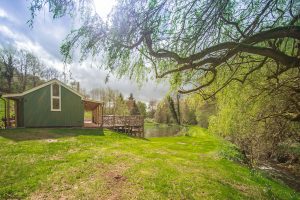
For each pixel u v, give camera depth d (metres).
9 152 11.12
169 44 3.70
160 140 23.98
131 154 11.93
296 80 5.79
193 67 3.51
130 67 3.78
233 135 14.22
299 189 10.97
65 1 2.90
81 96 22.44
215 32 3.84
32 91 20.11
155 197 6.79
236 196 7.37
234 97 8.09
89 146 13.81
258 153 12.21
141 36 3.28
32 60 44.53
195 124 46.28
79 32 3.10
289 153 13.70
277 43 3.78
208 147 17.88
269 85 6.85
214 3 3.29
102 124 24.00
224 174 9.62
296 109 7.09
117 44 3.17
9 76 42.22
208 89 5.61
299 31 3.13
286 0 3.82
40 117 20.44
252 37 3.28
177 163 10.62
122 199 6.66
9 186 7.24
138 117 28.06
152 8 3.20
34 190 7.10
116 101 46.97
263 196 7.91
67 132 18.69
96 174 8.52
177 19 3.47
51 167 9.14
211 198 6.95
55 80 20.92
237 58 4.96
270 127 10.36
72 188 7.32
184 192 7.20
